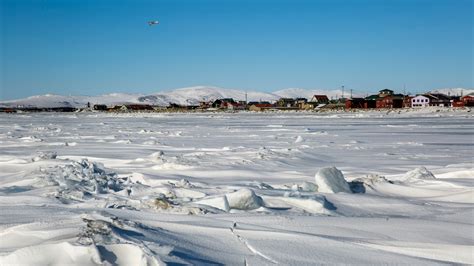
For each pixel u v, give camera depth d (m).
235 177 10.70
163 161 13.02
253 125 43.12
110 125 46.19
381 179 8.80
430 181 9.07
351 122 46.78
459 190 8.26
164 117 77.19
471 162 13.87
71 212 5.89
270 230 5.03
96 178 8.90
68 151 17.42
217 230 4.91
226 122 51.91
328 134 28.52
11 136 27.42
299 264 4.04
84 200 7.00
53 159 12.99
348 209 6.80
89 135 28.94
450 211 6.83
